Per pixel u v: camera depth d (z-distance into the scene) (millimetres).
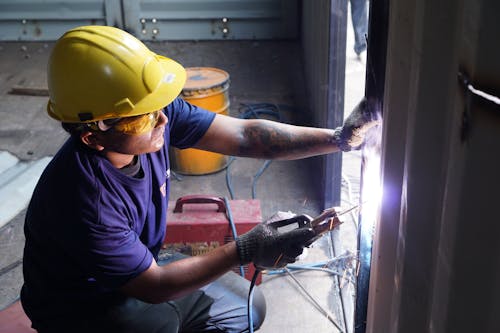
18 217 3375
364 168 1601
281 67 5582
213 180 3779
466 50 661
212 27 6102
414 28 937
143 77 1497
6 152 4129
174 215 2541
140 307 1862
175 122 1882
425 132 886
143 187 1688
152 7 6016
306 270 2803
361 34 5461
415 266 973
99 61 1479
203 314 2090
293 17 5984
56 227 1578
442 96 822
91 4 6066
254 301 2164
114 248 1568
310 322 2490
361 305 1657
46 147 4199
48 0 6051
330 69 3002
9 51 6031
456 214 708
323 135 1785
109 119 1486
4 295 2727
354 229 3146
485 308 701
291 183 3680
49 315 1809
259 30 6082
